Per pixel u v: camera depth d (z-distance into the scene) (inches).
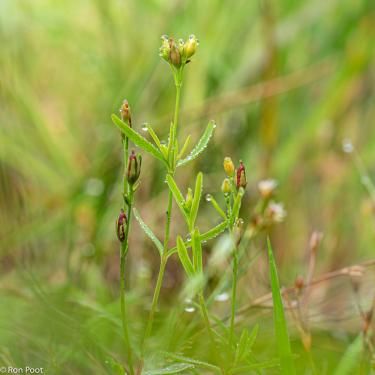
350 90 32.8
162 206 25.6
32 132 30.3
